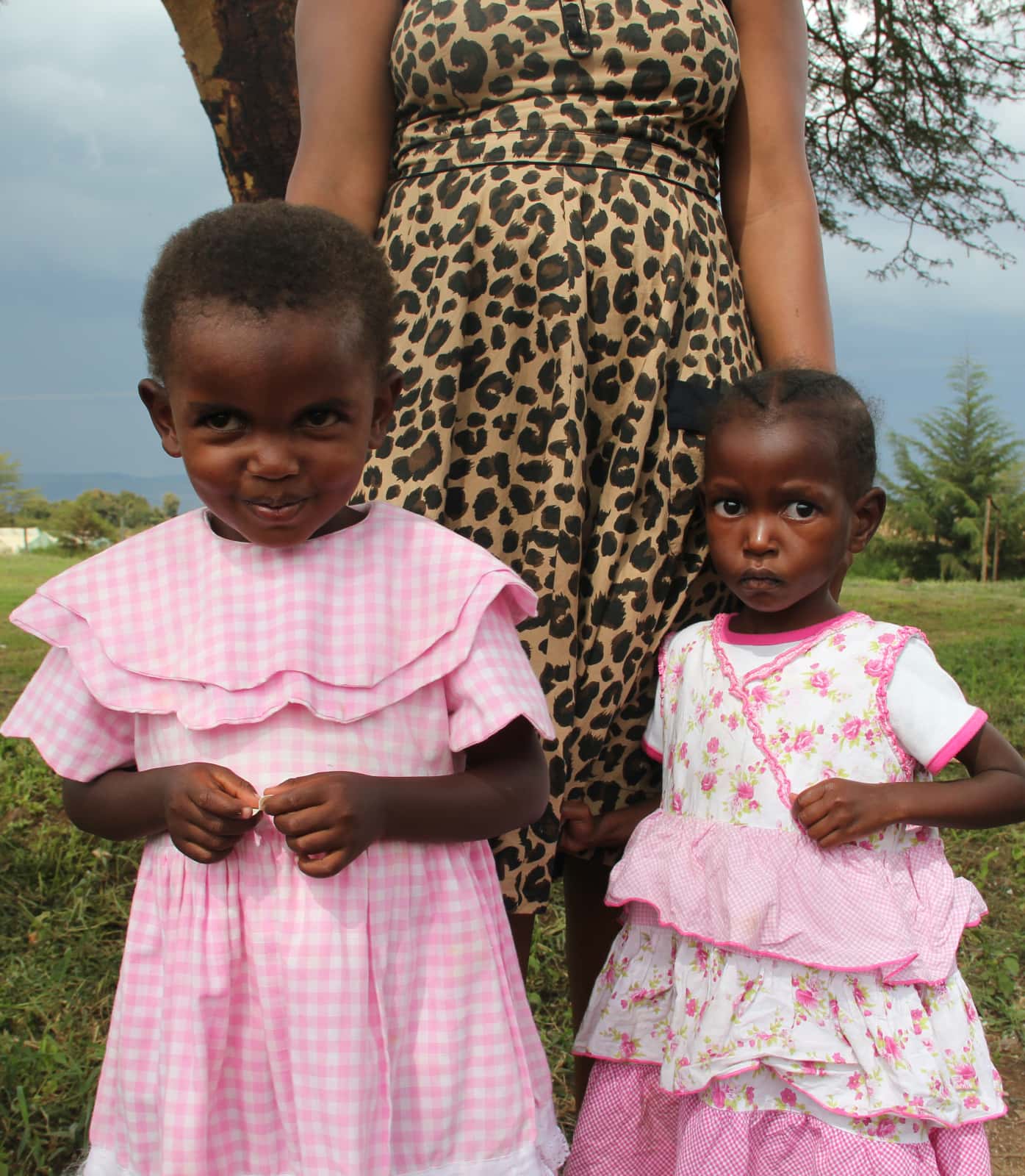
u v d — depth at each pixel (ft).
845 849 6.52
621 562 7.20
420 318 7.20
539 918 12.84
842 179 33.14
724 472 6.95
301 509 5.44
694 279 7.36
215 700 5.61
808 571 6.88
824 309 7.93
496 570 5.90
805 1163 6.41
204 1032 5.43
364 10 7.60
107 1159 5.69
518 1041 5.84
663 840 7.02
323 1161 5.32
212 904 5.54
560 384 6.95
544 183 7.05
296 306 5.20
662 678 7.41
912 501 70.23
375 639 5.76
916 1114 6.18
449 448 7.08
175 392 5.39
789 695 6.83
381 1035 5.47
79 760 5.90
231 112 15.65
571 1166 7.27
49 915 12.78
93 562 6.06
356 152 7.70
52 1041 9.89
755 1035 6.38
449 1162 5.61
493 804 5.72
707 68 7.24
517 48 7.05
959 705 6.63
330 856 5.21
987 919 13.17
